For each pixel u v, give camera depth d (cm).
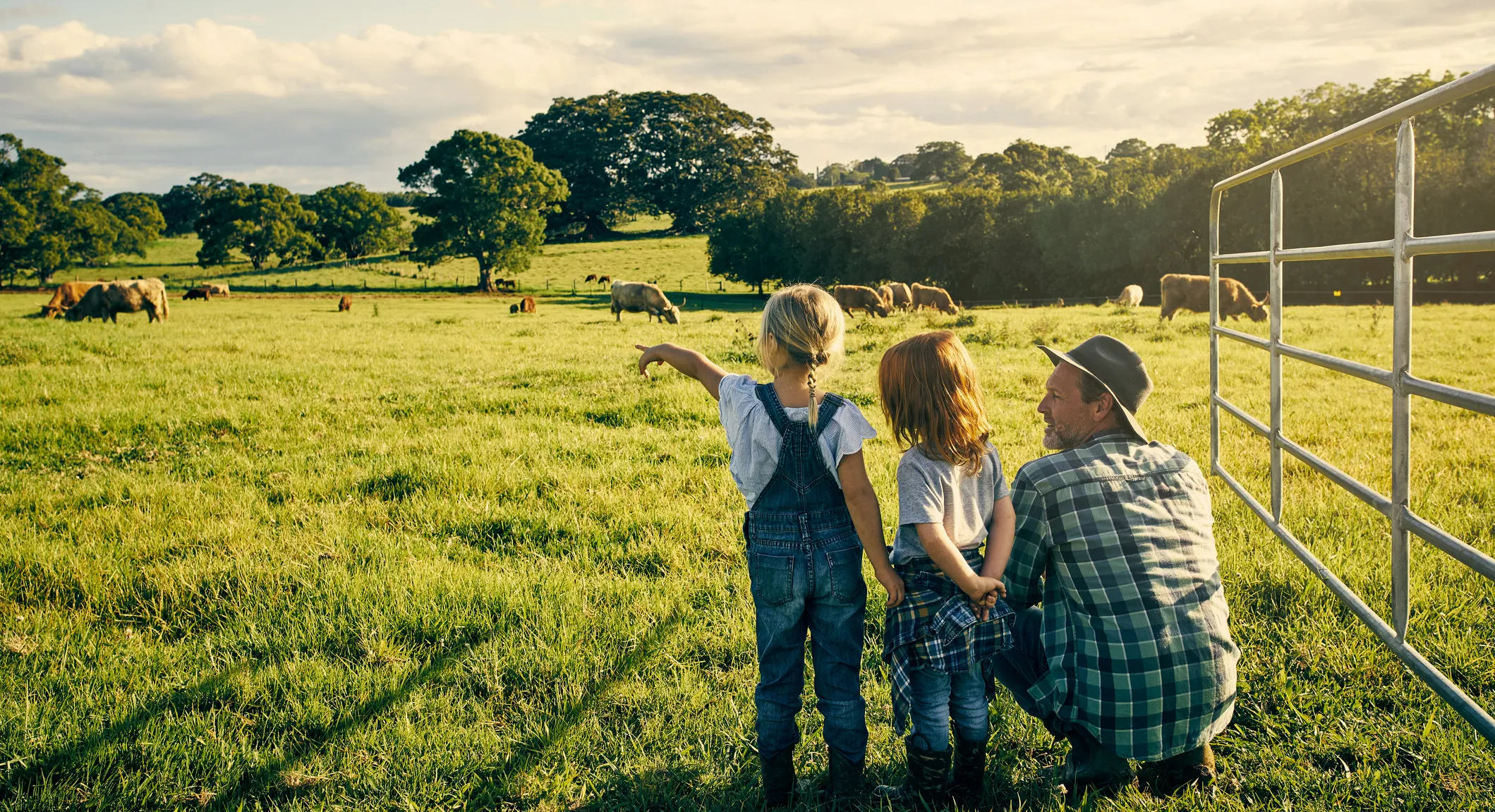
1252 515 483
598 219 12206
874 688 317
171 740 292
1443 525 462
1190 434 718
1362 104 5053
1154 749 235
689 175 12250
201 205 16288
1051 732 273
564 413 899
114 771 278
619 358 1445
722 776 272
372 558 464
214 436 806
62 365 1311
